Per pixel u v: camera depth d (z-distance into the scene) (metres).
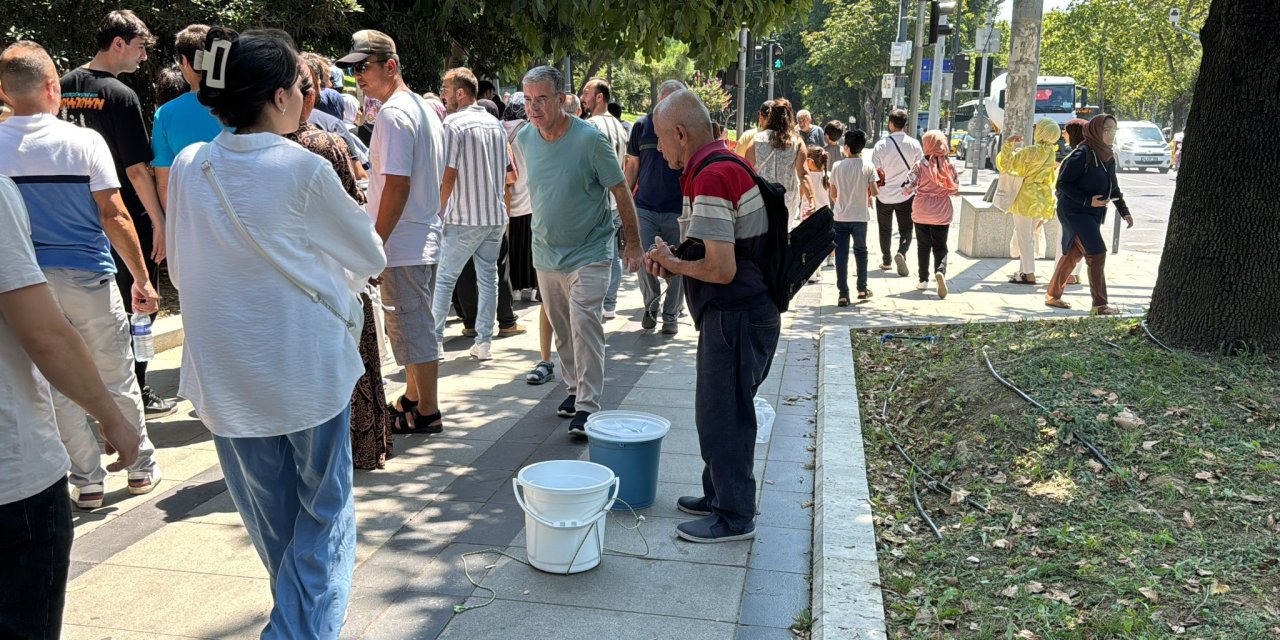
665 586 3.89
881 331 8.18
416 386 5.71
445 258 7.18
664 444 5.62
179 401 6.29
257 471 2.87
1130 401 5.20
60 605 2.36
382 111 5.12
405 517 4.55
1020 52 13.60
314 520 2.93
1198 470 4.54
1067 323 7.22
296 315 2.78
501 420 6.07
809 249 4.09
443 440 5.67
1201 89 5.77
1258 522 4.11
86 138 4.37
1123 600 3.59
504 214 7.30
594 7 10.59
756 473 5.20
